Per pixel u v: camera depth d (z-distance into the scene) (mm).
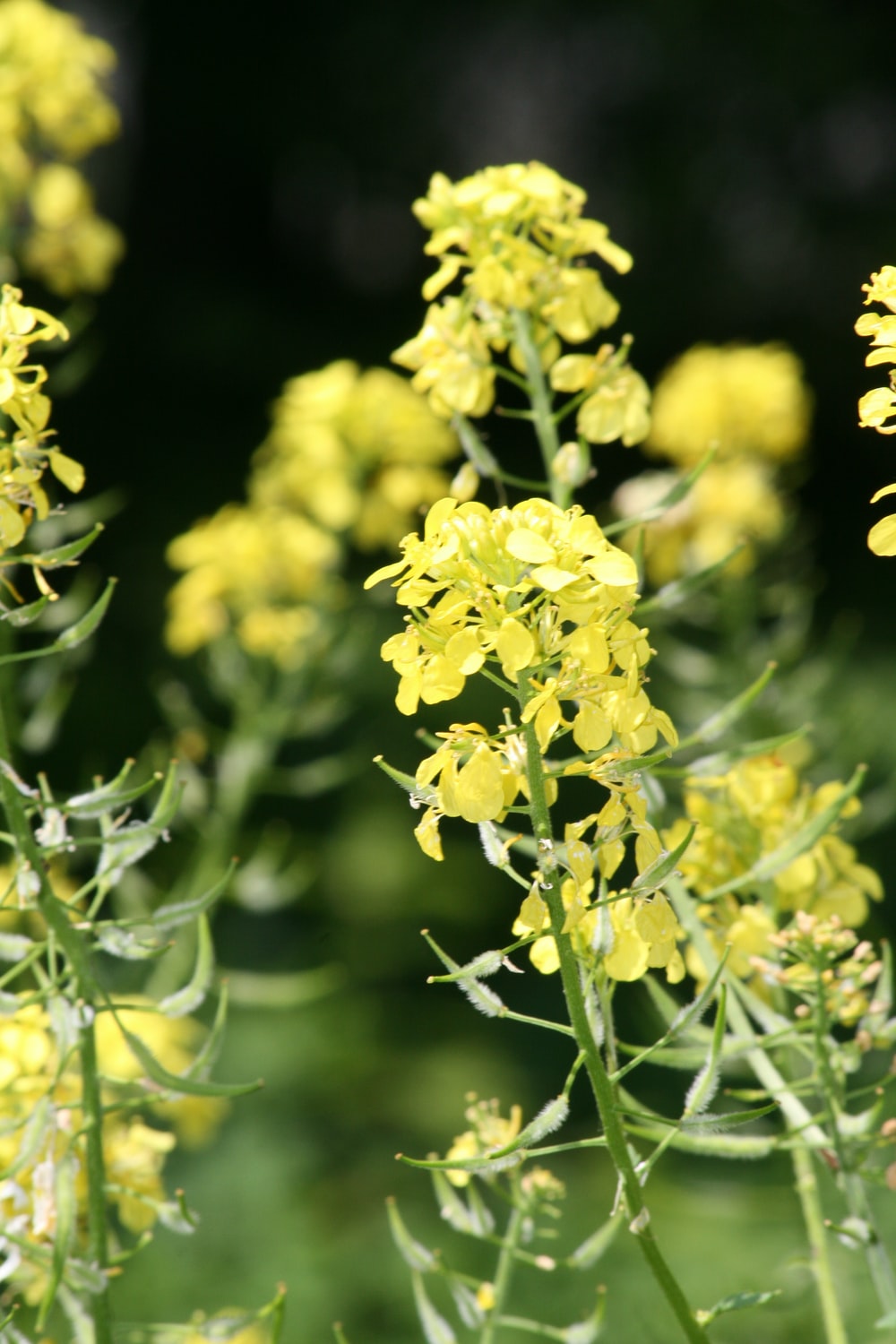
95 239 5262
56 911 2281
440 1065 8914
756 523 5309
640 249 15547
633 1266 5684
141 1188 2756
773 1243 5141
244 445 13500
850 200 15500
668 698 5238
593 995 1968
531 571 1846
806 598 5246
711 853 2973
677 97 15938
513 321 3168
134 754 10367
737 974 2875
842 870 3010
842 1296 3352
